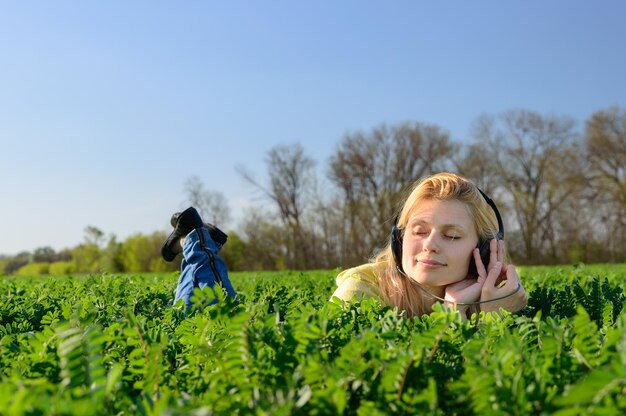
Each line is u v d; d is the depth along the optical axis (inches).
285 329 69.5
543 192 2161.7
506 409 47.3
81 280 254.4
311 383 53.5
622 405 41.8
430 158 2268.7
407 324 85.0
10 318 136.9
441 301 122.8
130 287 210.8
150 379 61.0
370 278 129.3
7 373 69.1
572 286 142.6
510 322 86.0
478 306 119.1
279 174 2230.6
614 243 2058.3
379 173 2297.0
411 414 50.6
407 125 2294.5
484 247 120.4
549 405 45.2
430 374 58.5
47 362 67.2
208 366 66.4
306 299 147.2
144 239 2166.6
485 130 2228.1
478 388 49.1
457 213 115.8
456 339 71.0
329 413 46.6
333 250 2245.3
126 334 64.8
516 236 2170.3
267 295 156.2
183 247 191.9
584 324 59.8
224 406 53.0
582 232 2094.0
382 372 55.7
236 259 2146.9
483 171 2218.3
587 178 2090.3
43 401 41.0
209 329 78.4
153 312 138.1
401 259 124.0
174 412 38.7
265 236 2218.3
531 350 71.9
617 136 2028.8
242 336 59.4
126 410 53.2
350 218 2230.6
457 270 116.0
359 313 93.5
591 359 59.6
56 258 2588.6
